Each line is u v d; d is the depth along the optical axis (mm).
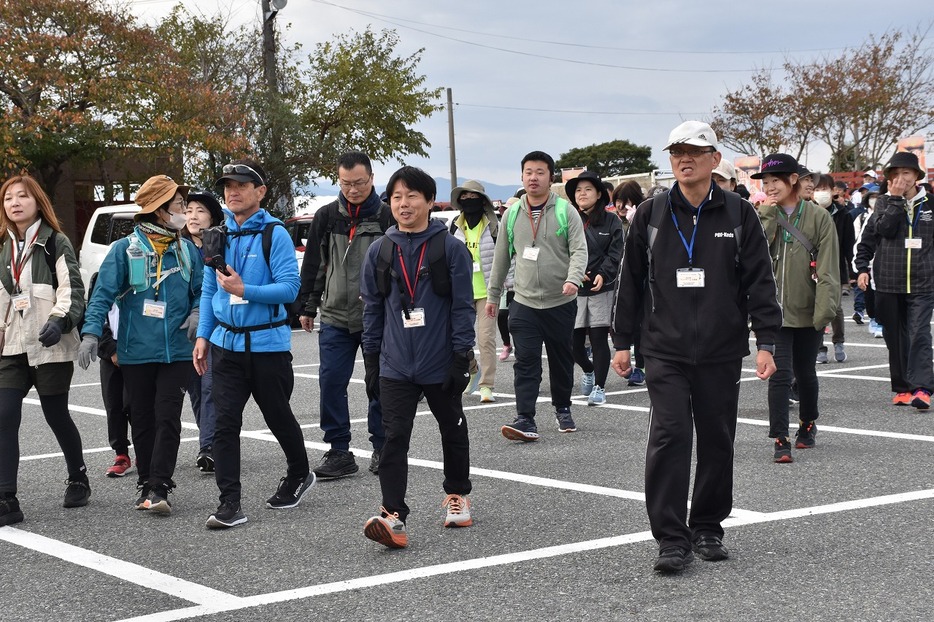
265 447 8562
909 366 9312
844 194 14562
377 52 42125
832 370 11844
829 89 47000
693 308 5086
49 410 6680
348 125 40750
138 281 6570
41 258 6551
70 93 29250
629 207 12289
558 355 8602
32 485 7453
